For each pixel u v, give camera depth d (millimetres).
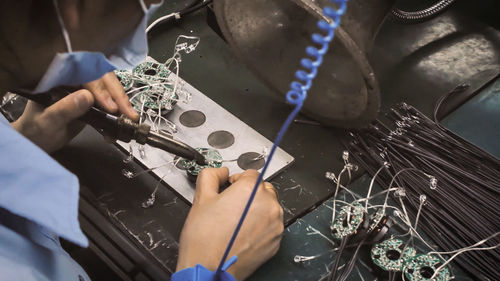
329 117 1146
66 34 581
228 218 939
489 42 1395
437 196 1078
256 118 1243
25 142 628
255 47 1146
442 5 1355
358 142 1178
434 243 1029
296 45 1118
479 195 1076
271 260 1017
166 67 1289
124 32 644
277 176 1141
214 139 1179
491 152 1176
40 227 740
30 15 602
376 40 1396
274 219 960
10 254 642
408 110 1229
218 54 1365
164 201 1098
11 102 1246
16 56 631
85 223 1071
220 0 1070
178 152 1039
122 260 1031
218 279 786
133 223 1064
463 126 1227
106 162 1150
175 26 1427
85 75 653
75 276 765
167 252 1026
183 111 1229
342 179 1132
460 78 1313
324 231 1060
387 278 985
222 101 1274
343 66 1061
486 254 1001
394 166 1126
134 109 1181
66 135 1113
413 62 1350
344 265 1002
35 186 626
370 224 1023
